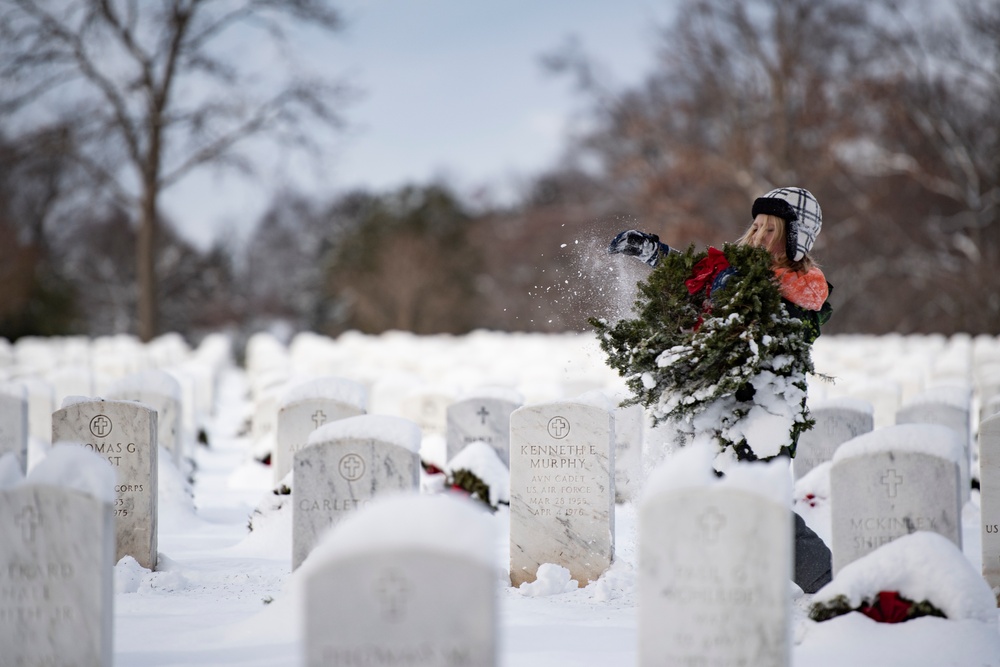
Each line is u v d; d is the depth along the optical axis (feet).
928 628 25.55
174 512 45.96
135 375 50.90
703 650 20.45
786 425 30.07
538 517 33.78
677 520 20.63
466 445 49.49
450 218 244.42
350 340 140.67
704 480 20.75
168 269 241.14
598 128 201.46
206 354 133.49
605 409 33.73
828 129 156.46
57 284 202.49
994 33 157.89
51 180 199.11
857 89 155.02
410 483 30.73
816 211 31.12
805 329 30.68
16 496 21.89
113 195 147.13
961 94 165.07
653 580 20.75
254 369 116.88
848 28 158.92
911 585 26.30
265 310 281.13
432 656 17.01
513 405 49.52
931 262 166.09
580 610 30.07
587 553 33.60
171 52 143.95
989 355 90.74
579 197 241.14
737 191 163.02
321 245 286.46
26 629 21.84
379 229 241.76
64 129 139.13
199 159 145.59
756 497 20.29
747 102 167.12
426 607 17.01
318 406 44.47
